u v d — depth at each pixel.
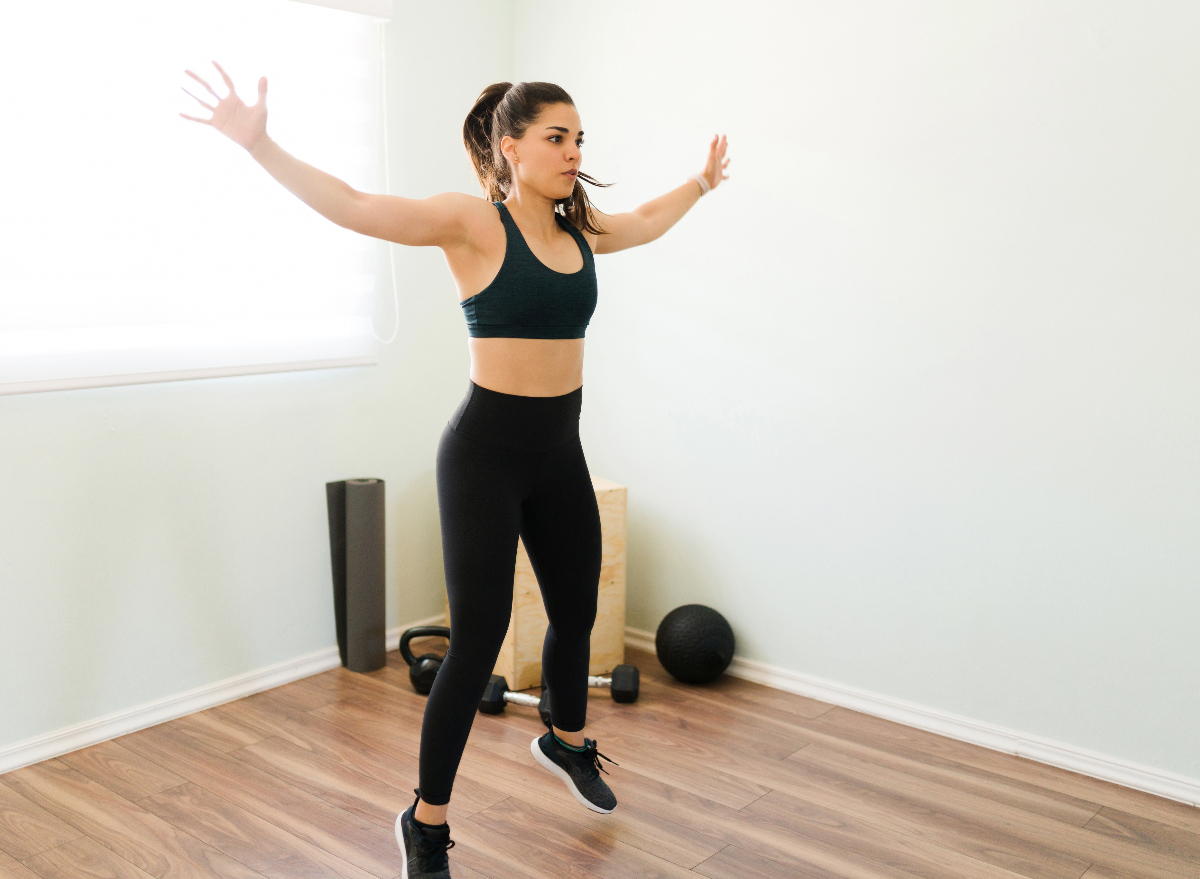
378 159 3.00
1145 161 2.23
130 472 2.52
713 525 3.08
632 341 3.21
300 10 2.69
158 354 2.51
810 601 2.88
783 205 2.81
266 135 1.53
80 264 2.33
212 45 2.51
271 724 2.63
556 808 2.20
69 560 2.42
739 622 3.05
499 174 1.91
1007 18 2.38
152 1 2.38
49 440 2.36
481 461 1.81
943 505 2.61
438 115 3.17
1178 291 2.22
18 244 2.22
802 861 2.00
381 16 2.80
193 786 2.28
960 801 2.27
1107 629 2.38
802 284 2.80
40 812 2.15
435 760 1.82
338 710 2.73
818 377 2.79
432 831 1.84
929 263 2.56
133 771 2.35
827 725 2.69
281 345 2.78
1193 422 2.23
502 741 2.54
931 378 2.59
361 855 2.00
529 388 1.80
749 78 2.84
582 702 2.10
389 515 3.21
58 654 2.42
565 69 3.29
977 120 2.45
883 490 2.71
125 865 1.95
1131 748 2.38
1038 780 2.39
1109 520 2.36
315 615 3.01
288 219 2.74
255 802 2.21
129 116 2.38
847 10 2.63
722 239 2.95
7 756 2.34
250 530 2.81
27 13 2.18
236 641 2.80
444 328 3.31
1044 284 2.39
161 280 2.48
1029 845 2.08
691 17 2.95
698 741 2.56
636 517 3.27
